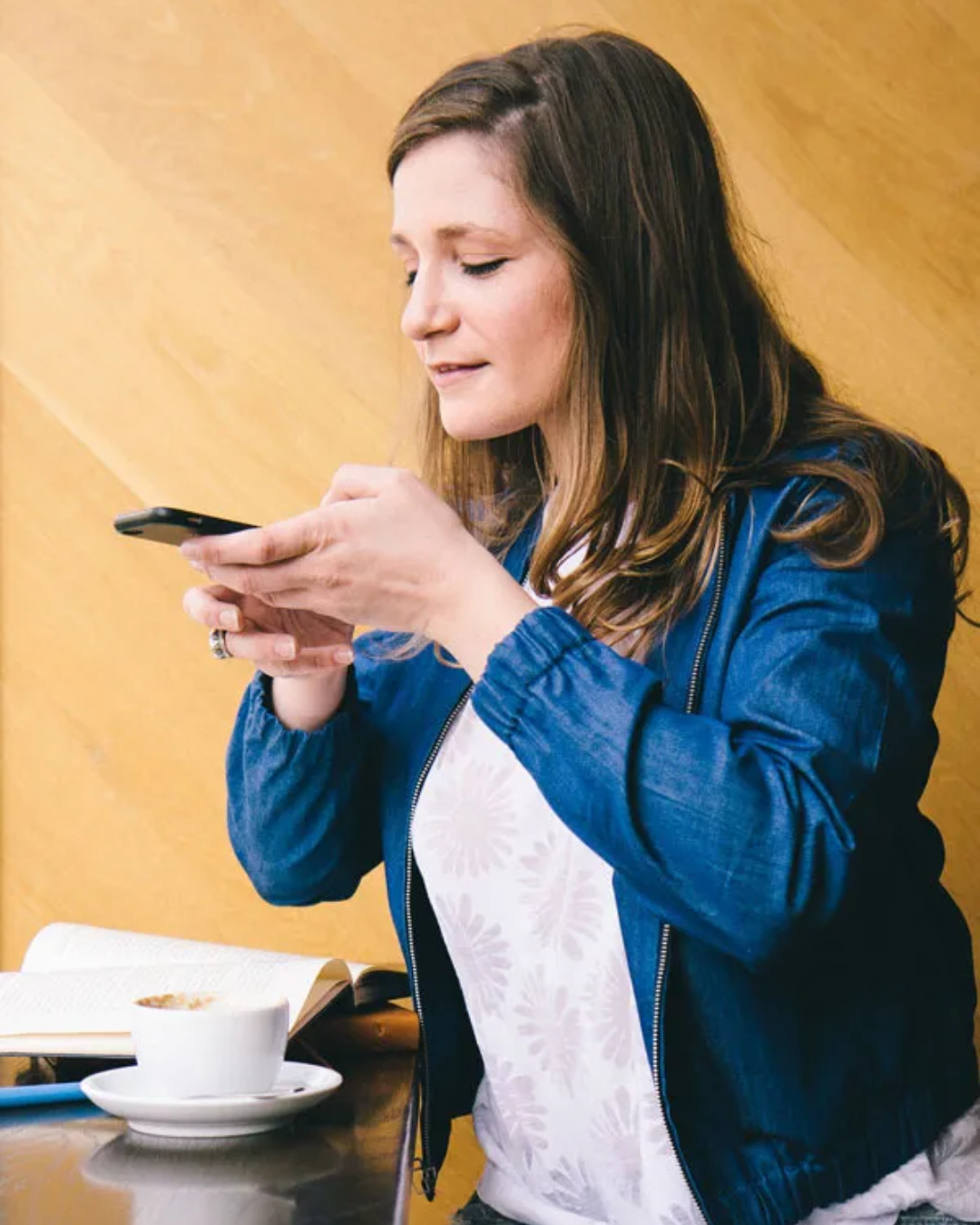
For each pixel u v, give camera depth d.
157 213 1.96
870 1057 0.97
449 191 1.02
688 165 1.09
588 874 1.01
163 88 1.96
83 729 1.95
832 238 1.91
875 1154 0.96
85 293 1.96
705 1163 0.94
